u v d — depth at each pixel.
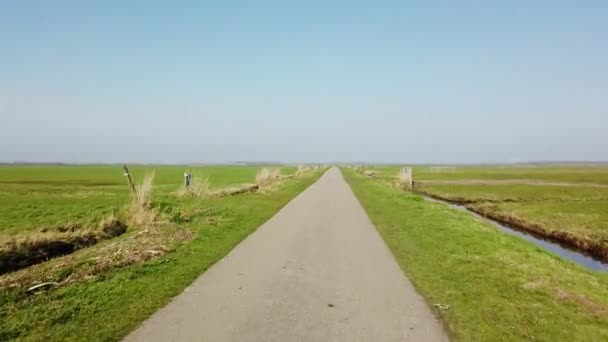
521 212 24.72
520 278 8.14
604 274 10.91
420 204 21.86
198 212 16.61
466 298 6.86
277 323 5.70
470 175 78.94
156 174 67.94
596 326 5.82
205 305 6.39
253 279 7.85
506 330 5.57
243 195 24.16
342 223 15.02
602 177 67.81
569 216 22.52
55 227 12.40
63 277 7.95
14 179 48.19
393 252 10.33
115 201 20.97
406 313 6.14
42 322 5.68
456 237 12.54
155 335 5.25
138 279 7.77
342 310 6.24
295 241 11.60
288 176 49.03
